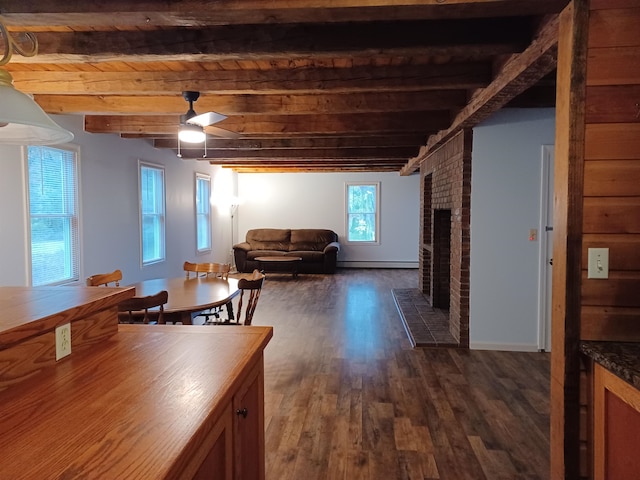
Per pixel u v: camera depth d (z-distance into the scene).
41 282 3.97
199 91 3.20
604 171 1.65
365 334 4.89
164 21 1.88
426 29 2.32
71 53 2.46
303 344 4.52
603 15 1.63
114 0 1.79
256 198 10.75
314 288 7.87
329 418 2.89
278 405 3.08
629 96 1.63
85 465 0.84
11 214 3.61
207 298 3.40
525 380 3.52
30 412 1.06
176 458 0.87
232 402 1.32
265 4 1.74
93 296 1.64
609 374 1.53
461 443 2.57
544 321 4.21
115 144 5.14
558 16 1.89
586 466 1.69
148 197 6.04
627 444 1.42
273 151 6.69
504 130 4.14
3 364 1.18
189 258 7.44
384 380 3.54
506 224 4.20
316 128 4.52
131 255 5.48
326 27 2.36
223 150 6.66
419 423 2.81
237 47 2.41
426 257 6.86
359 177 10.54
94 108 3.86
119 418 1.03
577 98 1.64
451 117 4.29
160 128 4.59
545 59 2.19
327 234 10.24
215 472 1.18
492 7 1.72
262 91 3.18
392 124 4.45
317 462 2.38
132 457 0.87
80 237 4.47
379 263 10.58
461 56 2.67
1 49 2.40
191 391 1.19
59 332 1.39
